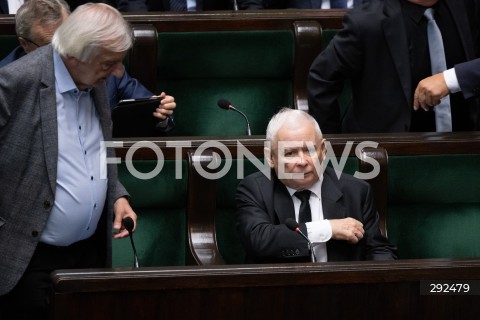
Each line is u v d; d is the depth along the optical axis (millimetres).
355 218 9586
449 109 11297
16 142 8227
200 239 10062
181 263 10328
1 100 8125
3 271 8375
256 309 7797
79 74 8297
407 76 11148
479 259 8086
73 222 8500
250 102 13102
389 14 11164
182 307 7691
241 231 9477
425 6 11141
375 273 7863
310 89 11641
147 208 10305
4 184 8297
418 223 10555
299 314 7852
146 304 7633
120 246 10297
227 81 13102
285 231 9195
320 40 12906
